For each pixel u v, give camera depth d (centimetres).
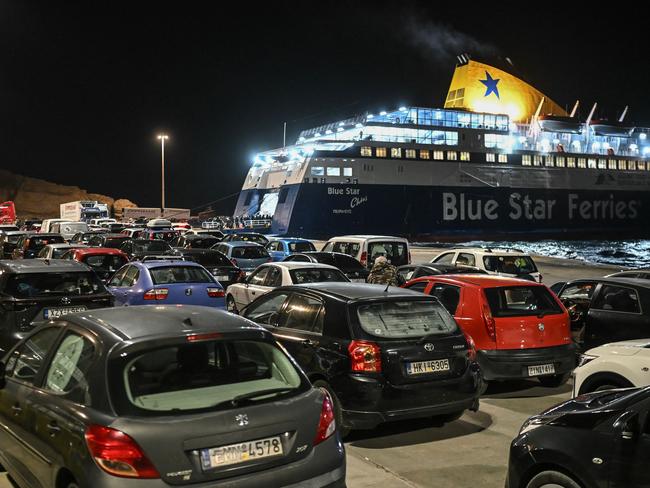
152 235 3100
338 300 602
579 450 347
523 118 5766
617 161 6016
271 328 666
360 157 4809
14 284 788
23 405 389
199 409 323
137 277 1129
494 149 5384
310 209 4628
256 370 368
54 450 337
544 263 2666
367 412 547
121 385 322
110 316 392
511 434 616
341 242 1791
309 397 359
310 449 341
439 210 5088
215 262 1584
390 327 580
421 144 5044
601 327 826
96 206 5591
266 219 4900
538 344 733
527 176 5522
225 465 314
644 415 331
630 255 5156
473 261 1507
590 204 5850
